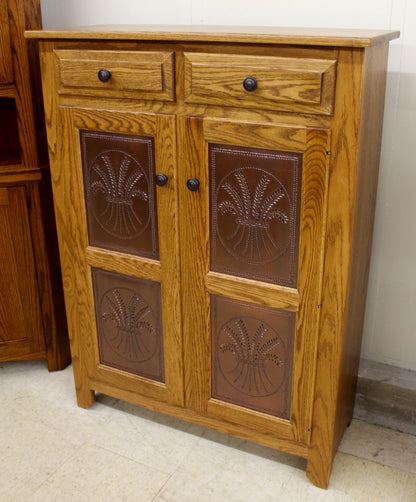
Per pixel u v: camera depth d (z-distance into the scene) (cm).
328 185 129
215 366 164
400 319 189
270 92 127
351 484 163
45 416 190
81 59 146
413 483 164
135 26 175
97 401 198
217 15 183
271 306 147
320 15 169
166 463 171
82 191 162
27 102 175
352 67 118
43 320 204
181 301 160
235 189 140
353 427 187
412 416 185
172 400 175
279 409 159
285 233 138
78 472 167
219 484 163
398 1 158
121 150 151
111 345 180
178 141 143
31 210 188
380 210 180
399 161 173
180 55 134
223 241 147
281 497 159
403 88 165
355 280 149
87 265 171
